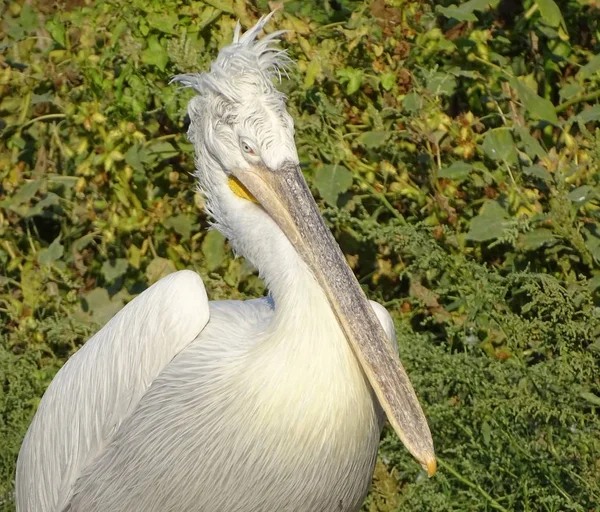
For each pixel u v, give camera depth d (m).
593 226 11.08
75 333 11.66
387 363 7.76
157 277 12.16
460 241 11.34
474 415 9.52
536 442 9.38
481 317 10.29
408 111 11.61
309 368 7.78
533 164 11.52
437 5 12.22
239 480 7.98
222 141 8.23
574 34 13.03
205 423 8.07
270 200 8.09
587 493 9.12
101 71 12.47
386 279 11.62
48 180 12.77
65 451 8.95
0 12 13.91
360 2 12.59
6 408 10.96
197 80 8.52
